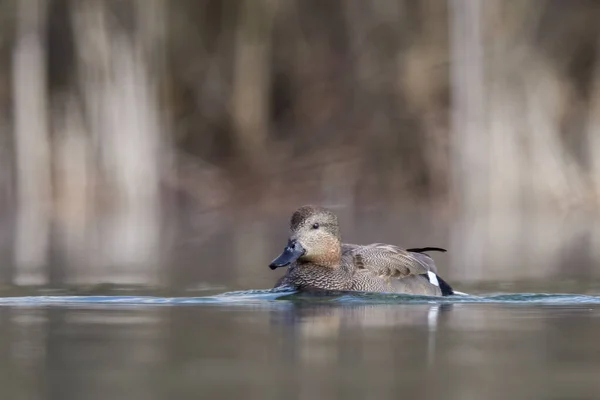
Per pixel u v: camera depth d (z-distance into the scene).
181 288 11.57
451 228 19.72
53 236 18.77
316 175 24.91
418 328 8.46
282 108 27.00
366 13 26.11
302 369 6.79
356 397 5.99
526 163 22.47
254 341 7.77
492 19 23.11
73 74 23.45
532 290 11.52
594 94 24.00
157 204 23.00
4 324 8.68
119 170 22.44
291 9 26.88
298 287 10.90
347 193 24.45
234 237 18.75
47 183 22.39
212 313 9.36
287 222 21.78
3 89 23.84
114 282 12.23
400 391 6.15
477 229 19.70
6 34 23.83
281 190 24.80
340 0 26.80
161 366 6.88
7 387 6.25
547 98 23.08
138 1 23.64
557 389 6.23
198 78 26.42
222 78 26.33
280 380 6.45
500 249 16.61
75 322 8.79
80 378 6.52
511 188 22.23
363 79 25.72
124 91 22.64
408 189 24.30
